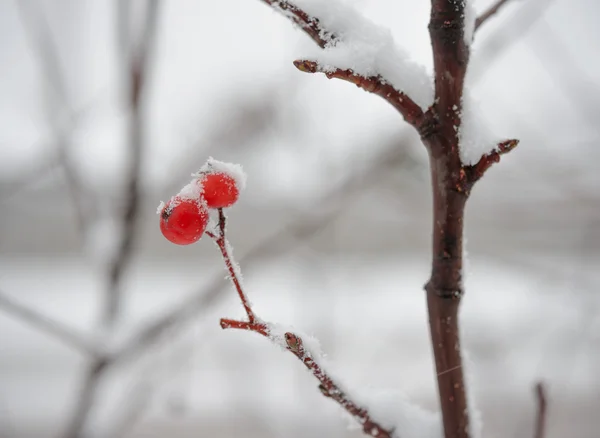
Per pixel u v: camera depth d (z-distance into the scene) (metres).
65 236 1.12
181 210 0.38
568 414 0.84
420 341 1.01
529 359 0.82
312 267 0.87
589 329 0.80
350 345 0.94
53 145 0.60
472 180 0.38
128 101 0.55
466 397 0.38
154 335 0.56
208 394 0.90
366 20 0.38
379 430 0.38
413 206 0.90
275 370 0.94
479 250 0.92
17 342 1.11
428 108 0.38
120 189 0.59
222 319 0.38
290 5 0.37
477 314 0.93
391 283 1.12
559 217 0.89
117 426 0.64
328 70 0.37
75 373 1.02
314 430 0.78
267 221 0.92
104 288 0.59
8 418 0.88
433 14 0.38
